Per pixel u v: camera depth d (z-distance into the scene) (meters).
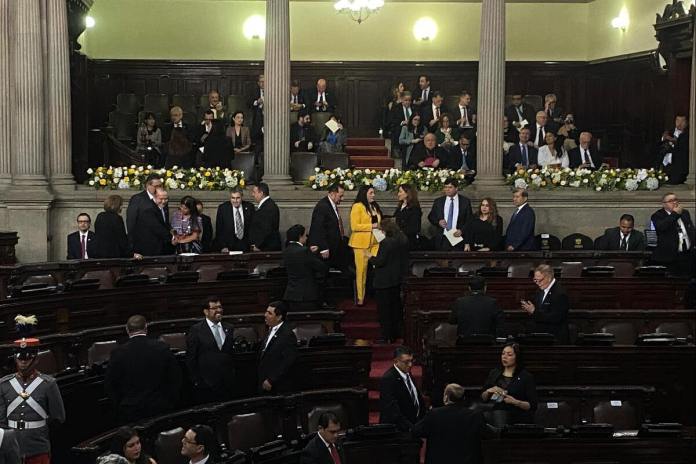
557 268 17.31
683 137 21.12
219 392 13.04
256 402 12.13
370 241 17.73
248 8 26.95
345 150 24.20
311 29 27.16
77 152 21.52
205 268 17.20
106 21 26.62
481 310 14.11
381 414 12.25
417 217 18.20
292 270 16.03
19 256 19.22
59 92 19.61
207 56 26.92
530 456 11.17
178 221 17.92
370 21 27.22
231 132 22.23
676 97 23.03
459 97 26.05
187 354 13.07
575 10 27.38
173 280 16.06
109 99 26.69
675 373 14.22
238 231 18.33
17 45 19.34
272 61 20.25
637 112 24.88
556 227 20.52
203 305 16.31
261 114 22.58
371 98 27.33
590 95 27.33
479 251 17.91
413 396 12.36
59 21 19.59
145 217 17.23
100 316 15.27
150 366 12.00
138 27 26.70
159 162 22.80
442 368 13.83
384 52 27.33
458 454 11.05
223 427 11.85
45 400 10.71
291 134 23.09
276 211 18.19
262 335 14.45
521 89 27.48
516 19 27.39
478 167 20.66
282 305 13.23
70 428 12.11
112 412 12.67
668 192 20.67
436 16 27.30
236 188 20.03
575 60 27.45
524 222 18.33
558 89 27.50
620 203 20.58
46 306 14.59
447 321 15.23
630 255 18.16
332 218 17.70
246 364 13.75
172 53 26.84
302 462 11.09
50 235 19.41
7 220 19.23
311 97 24.16
